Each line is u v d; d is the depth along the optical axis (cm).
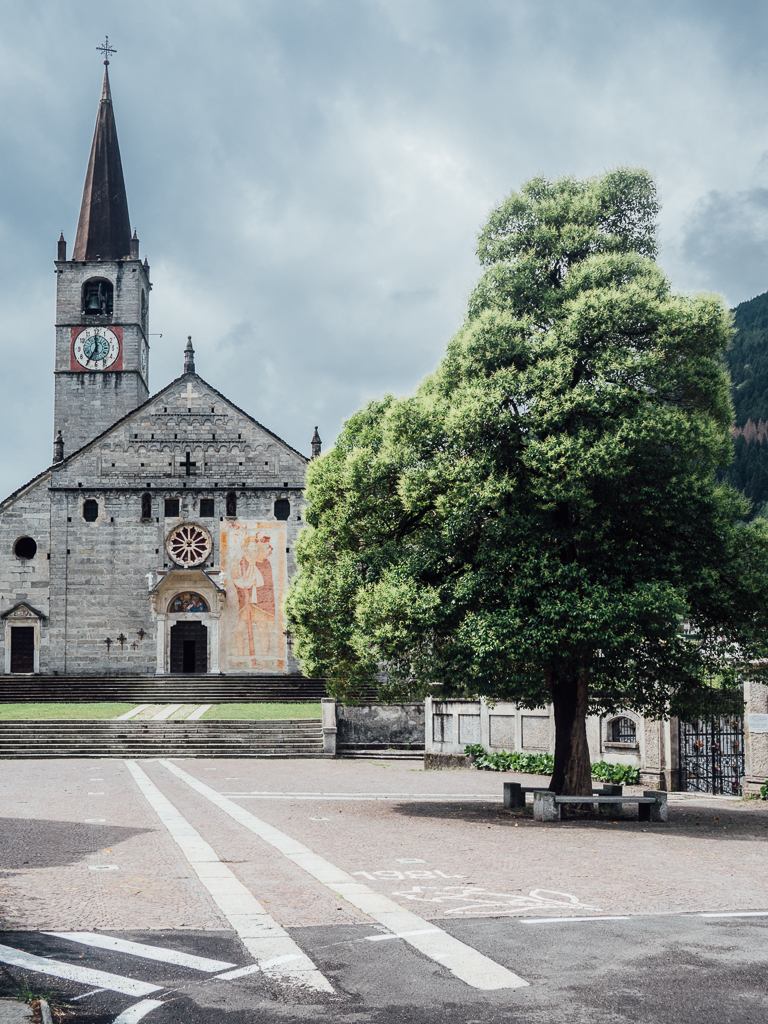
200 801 2189
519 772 3234
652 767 2725
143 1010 680
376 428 2394
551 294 2189
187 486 6022
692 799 2464
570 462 1897
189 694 5394
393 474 2191
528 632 1873
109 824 1744
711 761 2662
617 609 1838
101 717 4353
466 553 2088
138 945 852
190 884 1144
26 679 5512
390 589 1997
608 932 898
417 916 970
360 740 4100
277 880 1180
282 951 831
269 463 6050
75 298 7038
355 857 1384
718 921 947
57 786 2567
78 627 5906
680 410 2030
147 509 6012
